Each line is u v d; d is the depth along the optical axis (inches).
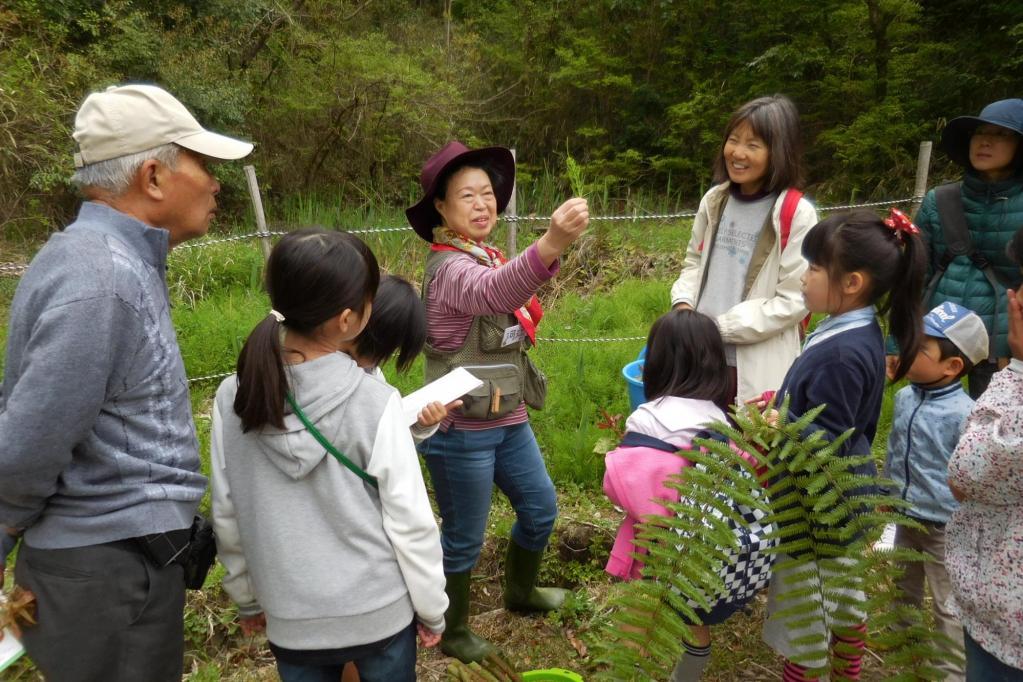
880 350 84.4
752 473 67.8
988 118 120.3
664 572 64.7
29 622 66.4
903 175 392.8
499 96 525.0
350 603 67.8
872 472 88.1
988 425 60.6
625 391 183.0
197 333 204.7
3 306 251.0
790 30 447.5
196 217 69.0
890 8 390.3
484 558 132.8
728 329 112.5
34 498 62.7
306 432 66.4
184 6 420.8
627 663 63.1
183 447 68.4
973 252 127.3
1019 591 60.5
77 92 354.3
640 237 308.5
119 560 64.8
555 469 152.2
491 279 85.3
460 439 96.5
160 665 69.1
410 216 98.0
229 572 74.4
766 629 88.2
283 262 65.1
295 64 456.8
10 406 58.8
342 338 69.3
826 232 84.5
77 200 358.3
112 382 62.5
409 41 515.2
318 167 467.2
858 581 63.3
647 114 498.3
